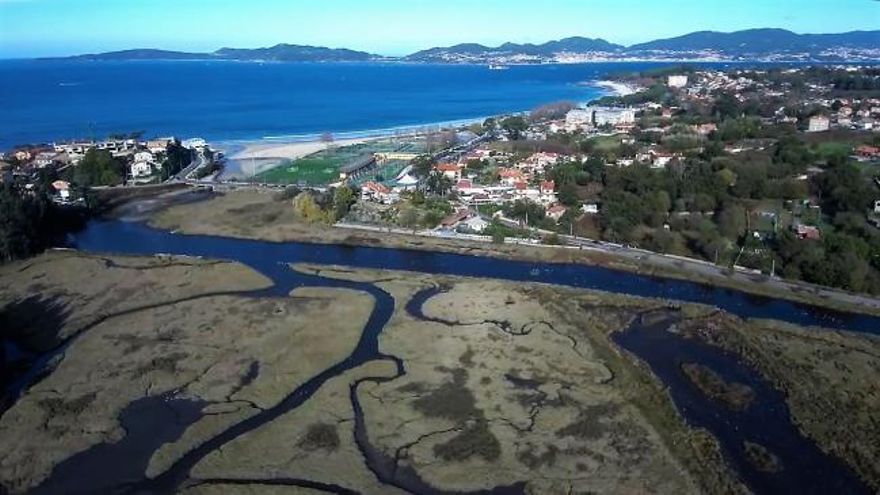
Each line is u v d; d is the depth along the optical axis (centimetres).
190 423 8381
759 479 7331
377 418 8381
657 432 8069
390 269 14112
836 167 18875
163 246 15950
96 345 10450
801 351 10206
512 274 13838
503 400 8744
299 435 8062
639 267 13975
